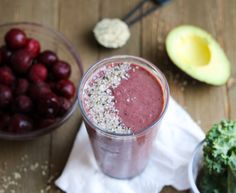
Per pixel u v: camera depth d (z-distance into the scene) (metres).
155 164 0.56
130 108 0.47
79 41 0.64
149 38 0.64
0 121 0.55
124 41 0.62
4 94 0.55
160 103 0.47
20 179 0.56
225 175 0.50
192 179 0.51
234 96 0.60
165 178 0.55
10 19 0.65
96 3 0.66
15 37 0.58
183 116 0.58
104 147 0.49
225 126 0.50
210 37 0.61
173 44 0.60
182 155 0.56
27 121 0.55
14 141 0.58
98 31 0.62
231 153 0.49
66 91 0.57
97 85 0.48
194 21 0.65
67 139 0.58
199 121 0.59
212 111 0.60
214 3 0.66
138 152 0.50
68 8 0.66
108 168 0.54
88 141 0.57
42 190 0.55
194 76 0.58
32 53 0.59
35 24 0.61
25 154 0.57
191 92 0.61
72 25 0.65
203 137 0.57
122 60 0.50
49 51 0.59
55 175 0.56
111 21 0.63
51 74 0.58
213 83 0.58
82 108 0.46
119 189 0.54
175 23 0.65
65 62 0.59
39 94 0.55
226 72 0.58
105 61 0.49
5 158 0.57
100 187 0.55
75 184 0.55
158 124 0.48
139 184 0.55
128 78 0.49
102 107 0.47
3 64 0.58
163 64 0.62
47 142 0.58
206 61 0.61
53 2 0.66
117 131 0.46
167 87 0.47
